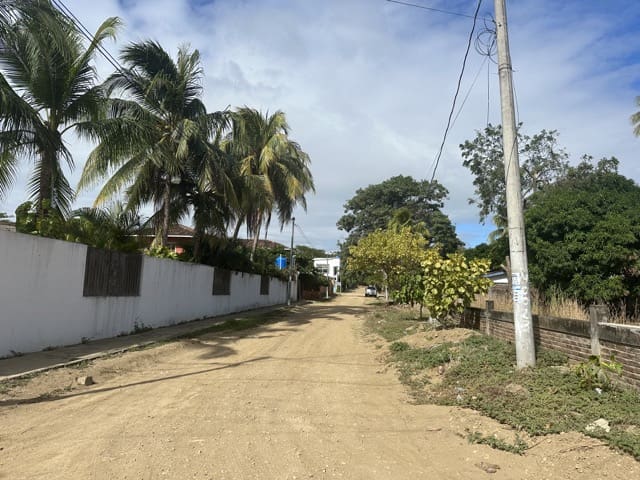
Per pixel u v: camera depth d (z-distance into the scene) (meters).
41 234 10.82
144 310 14.72
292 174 29.41
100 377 8.19
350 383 8.33
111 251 12.64
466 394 6.79
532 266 15.81
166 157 16.92
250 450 4.74
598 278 14.05
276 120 29.34
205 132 19.20
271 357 10.98
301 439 5.15
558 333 7.81
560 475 4.21
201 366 9.64
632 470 4.11
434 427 5.70
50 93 12.07
